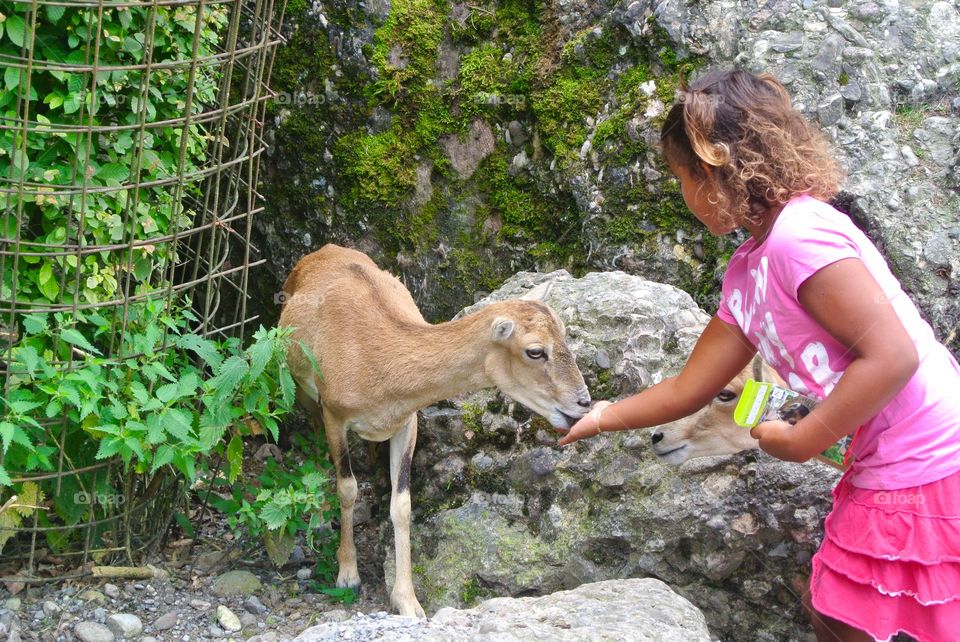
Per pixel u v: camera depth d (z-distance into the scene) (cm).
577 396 414
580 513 418
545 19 551
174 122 404
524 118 549
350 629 326
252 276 592
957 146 483
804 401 314
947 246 466
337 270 487
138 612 421
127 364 408
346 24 556
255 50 453
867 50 500
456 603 423
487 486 441
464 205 557
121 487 450
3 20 378
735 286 296
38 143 400
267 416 430
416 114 557
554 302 459
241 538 488
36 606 416
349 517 458
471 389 438
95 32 400
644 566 404
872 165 480
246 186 561
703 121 277
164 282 447
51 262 406
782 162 272
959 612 268
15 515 414
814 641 391
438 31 561
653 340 433
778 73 495
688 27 509
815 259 258
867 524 277
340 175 562
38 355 399
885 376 250
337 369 451
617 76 526
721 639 403
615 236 513
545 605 344
